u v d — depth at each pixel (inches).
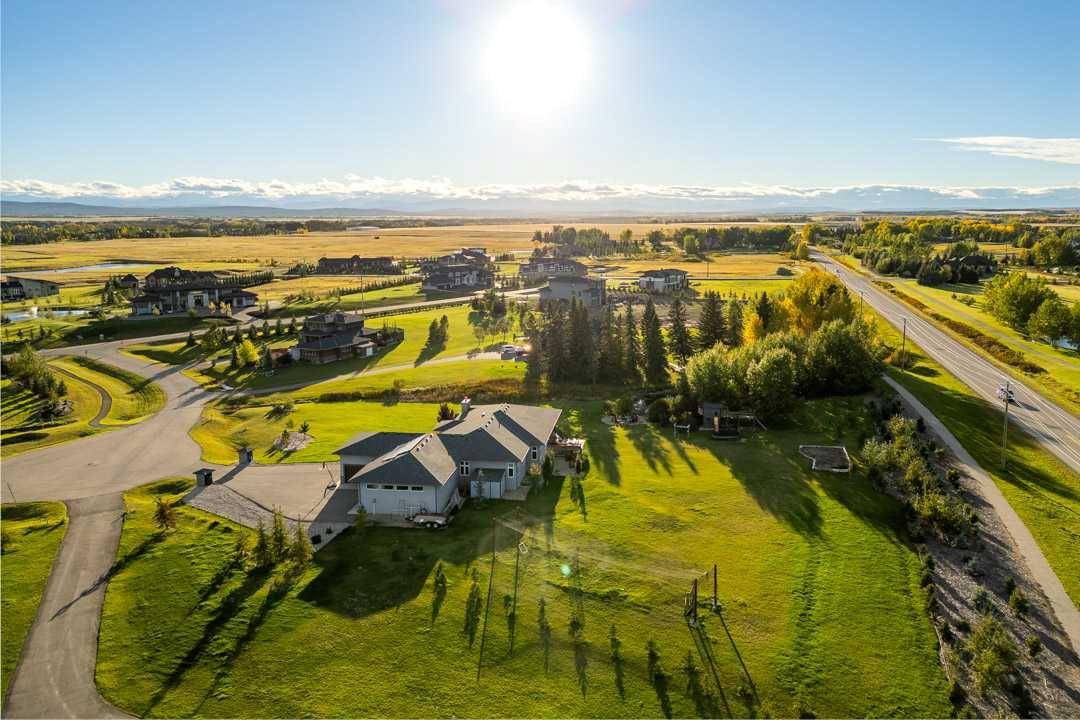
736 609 1658.5
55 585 1696.6
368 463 2278.5
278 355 4315.9
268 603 1635.1
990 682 1412.4
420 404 3472.0
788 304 4237.2
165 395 3634.4
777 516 2143.2
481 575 1768.0
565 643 1524.4
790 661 1489.9
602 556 1877.5
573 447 2687.0
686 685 1414.9
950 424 2908.5
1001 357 4020.7
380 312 6166.3
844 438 2847.0
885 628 1614.2
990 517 2145.7
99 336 5078.7
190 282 6732.3
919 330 4862.2
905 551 1967.3
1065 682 1477.6
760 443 2819.9
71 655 1459.2
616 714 1337.4
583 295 6097.4
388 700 1357.0
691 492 2311.8
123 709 1326.3
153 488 2279.8
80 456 2610.7
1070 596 1761.8
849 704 1385.3
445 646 1502.2
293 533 1968.5
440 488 2078.0
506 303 6407.5
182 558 1815.9
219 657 1464.1
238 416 3253.0
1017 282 4766.2
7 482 2329.0
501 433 2476.6
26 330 5128.0
